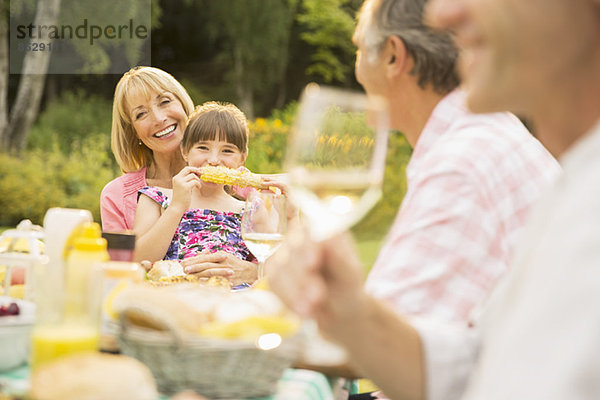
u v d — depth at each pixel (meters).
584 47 0.73
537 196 1.49
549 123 0.80
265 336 1.16
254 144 9.85
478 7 0.77
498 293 1.21
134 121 3.12
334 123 0.89
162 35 17.17
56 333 1.12
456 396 1.16
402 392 1.15
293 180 0.89
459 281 1.40
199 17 16.97
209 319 1.25
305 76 17.17
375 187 0.91
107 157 12.49
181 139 3.18
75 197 10.80
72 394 0.92
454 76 1.59
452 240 1.41
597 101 0.76
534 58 0.75
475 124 1.56
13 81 15.19
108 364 0.98
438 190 1.45
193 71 17.20
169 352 1.16
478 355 1.18
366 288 1.44
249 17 16.14
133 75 3.14
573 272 0.57
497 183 1.47
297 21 17.20
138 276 1.44
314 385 1.31
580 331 0.55
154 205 3.06
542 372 0.56
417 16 1.58
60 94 15.47
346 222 0.90
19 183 10.63
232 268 2.47
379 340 1.11
